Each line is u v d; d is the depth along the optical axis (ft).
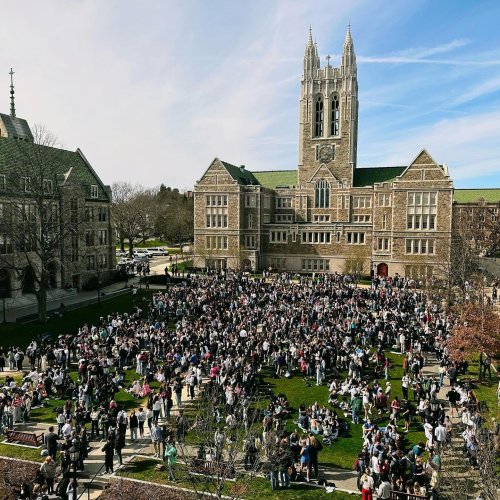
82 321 167.12
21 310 186.50
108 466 72.13
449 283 167.94
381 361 116.06
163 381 101.65
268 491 67.36
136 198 441.68
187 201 540.11
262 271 299.58
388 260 265.13
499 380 110.63
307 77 301.02
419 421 90.94
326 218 298.76
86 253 234.58
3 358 117.80
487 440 62.44
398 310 153.28
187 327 133.08
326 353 113.60
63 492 64.34
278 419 80.12
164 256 409.69
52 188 203.00
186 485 67.92
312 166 305.12
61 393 102.01
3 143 199.31
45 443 77.77
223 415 85.61
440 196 251.39
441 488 62.18
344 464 75.72
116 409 87.56
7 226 171.12
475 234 251.39
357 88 310.86
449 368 105.09
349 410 94.22
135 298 204.74
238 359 107.04
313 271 296.71
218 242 299.17
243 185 298.97
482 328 113.09
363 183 298.15
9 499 65.31
